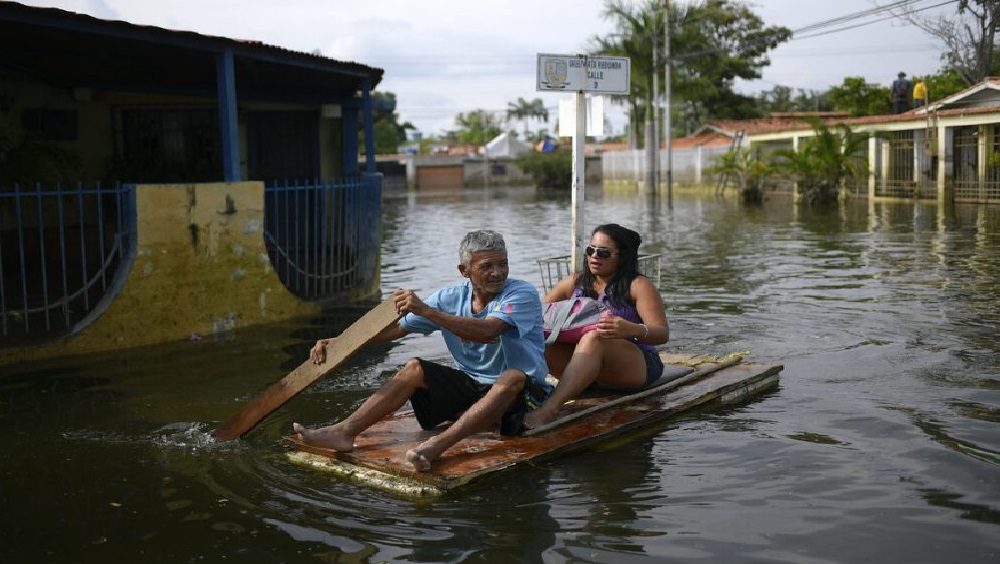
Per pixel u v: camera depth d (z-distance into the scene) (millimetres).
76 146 13336
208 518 4410
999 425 5531
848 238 17234
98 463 5254
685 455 5184
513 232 21797
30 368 7625
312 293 10914
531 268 14273
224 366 7660
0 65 11281
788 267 13328
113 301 8375
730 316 9477
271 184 14875
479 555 3924
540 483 4781
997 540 3939
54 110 12859
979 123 24250
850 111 42875
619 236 6113
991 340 7844
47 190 12141
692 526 4188
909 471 4816
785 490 4605
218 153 14281
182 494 4738
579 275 6504
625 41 38938
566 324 6039
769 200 32594
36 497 4734
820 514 4285
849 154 28156
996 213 21469
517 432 5340
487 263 5207
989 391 6301
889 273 12195
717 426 5727
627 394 6168
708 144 44344
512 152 62438
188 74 12172
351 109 14672
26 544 4152
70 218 12695
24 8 7754
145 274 8562
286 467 5133
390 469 4863
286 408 6410
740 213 25766
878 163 30375
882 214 22891
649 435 5566
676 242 17781
